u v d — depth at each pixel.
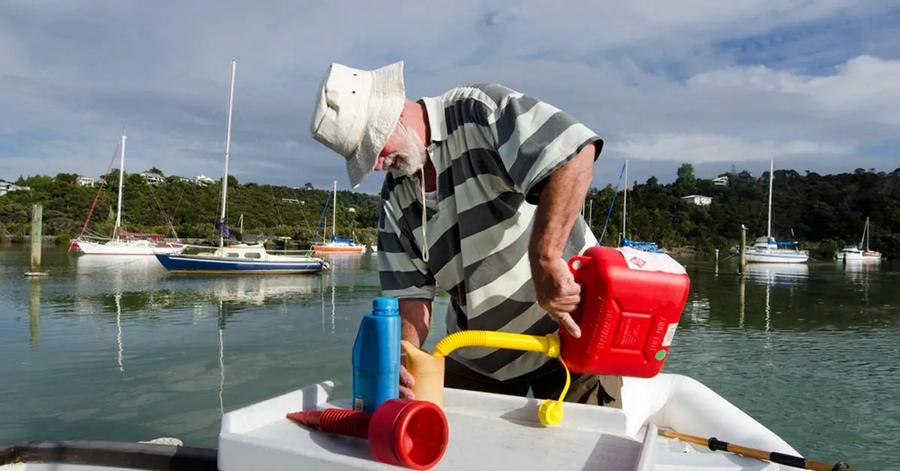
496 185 1.82
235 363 8.28
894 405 6.88
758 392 7.45
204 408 6.30
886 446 5.71
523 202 1.88
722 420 2.08
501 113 1.70
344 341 9.82
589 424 1.56
